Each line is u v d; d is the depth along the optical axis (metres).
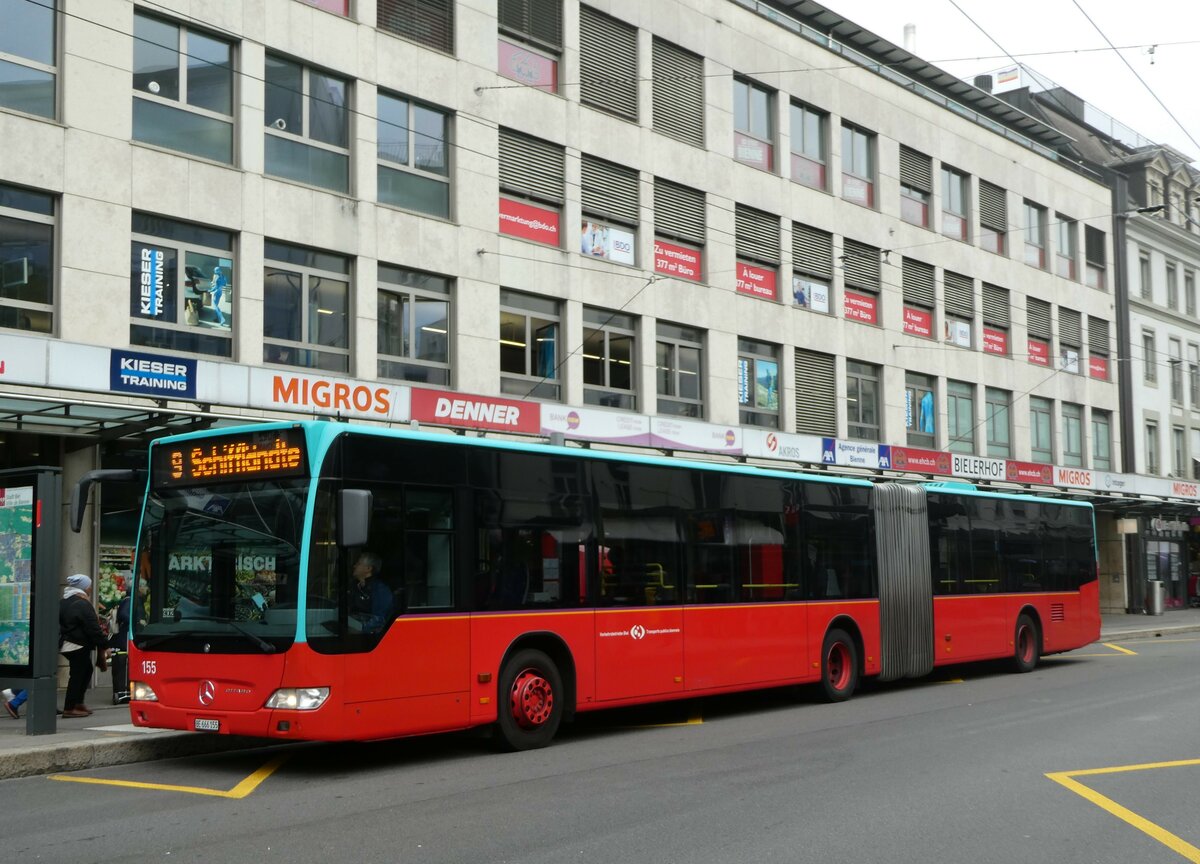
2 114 16.52
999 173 38.22
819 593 16.03
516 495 11.82
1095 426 42.56
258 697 9.89
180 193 18.41
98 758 10.86
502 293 23.36
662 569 13.49
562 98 24.55
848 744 11.82
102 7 17.66
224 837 7.69
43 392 15.34
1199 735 12.30
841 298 31.52
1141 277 46.38
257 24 19.61
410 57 21.84
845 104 32.22
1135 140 51.50
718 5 28.44
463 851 7.21
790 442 27.69
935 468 31.83
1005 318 38.25
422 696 10.56
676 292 26.72
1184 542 47.53
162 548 10.84
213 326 18.86
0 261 16.53
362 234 20.81
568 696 12.22
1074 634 22.11
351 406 19.12
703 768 10.38
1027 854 7.17
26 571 11.92
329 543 10.02
